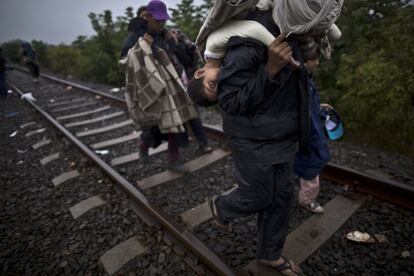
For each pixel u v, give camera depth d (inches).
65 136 195.0
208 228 98.0
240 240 91.1
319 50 60.7
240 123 59.9
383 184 100.5
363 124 183.2
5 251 100.0
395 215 94.2
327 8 45.0
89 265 89.6
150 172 140.4
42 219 115.0
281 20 47.3
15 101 346.9
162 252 89.2
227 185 122.6
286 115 59.1
